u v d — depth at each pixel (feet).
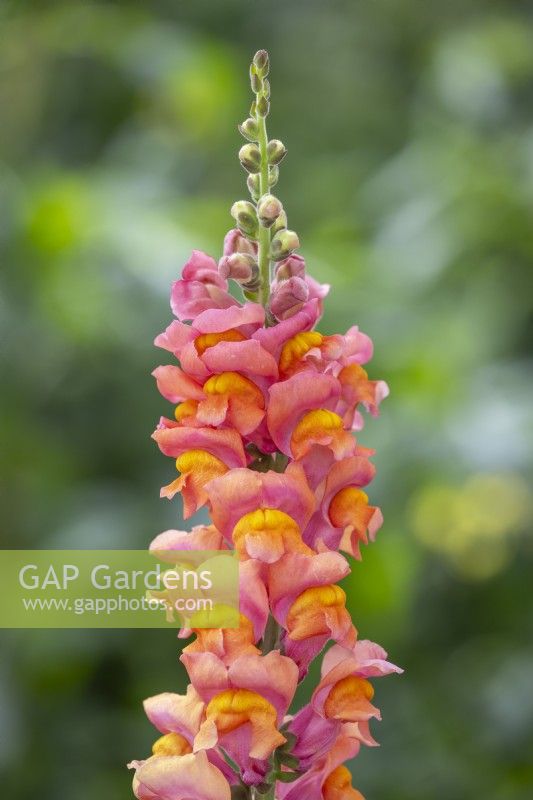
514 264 19.31
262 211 7.79
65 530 16.83
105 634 16.93
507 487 21.22
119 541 16.48
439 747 17.83
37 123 21.98
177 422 7.82
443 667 19.53
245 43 26.23
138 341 17.34
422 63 25.53
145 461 18.37
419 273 17.85
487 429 16.57
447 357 17.46
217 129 21.53
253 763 7.61
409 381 16.80
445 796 17.12
